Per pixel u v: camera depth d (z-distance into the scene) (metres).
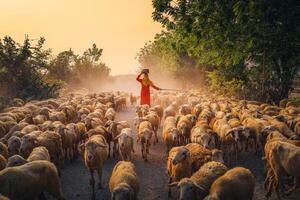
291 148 10.30
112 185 9.98
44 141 13.37
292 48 22.80
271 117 17.39
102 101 30.11
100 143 12.11
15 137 13.44
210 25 23.42
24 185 9.25
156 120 18.23
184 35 24.05
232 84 31.42
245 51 24.92
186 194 8.84
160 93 35.41
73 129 15.56
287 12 21.00
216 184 8.90
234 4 21.59
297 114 18.62
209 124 17.25
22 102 29.53
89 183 12.84
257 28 21.88
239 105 23.09
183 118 16.75
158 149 16.92
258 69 28.56
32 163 9.87
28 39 33.59
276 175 10.55
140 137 15.06
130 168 10.41
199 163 11.22
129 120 25.62
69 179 13.29
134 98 35.41
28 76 33.97
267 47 23.55
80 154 16.61
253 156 14.91
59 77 53.34
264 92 28.66
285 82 26.92
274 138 12.22
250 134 14.80
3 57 32.56
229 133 14.11
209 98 29.16
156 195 11.62
